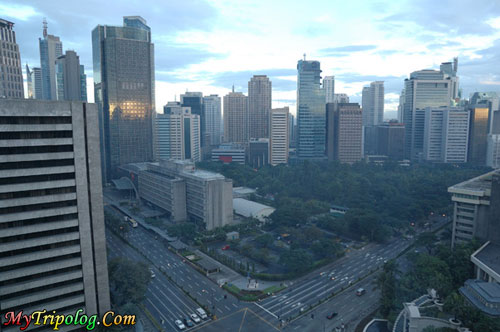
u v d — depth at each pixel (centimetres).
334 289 15000
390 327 11769
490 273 12481
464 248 15338
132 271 12862
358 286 15325
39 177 10238
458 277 13950
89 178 11056
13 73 15075
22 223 10138
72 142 10594
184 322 12456
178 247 19162
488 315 10462
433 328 9931
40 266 10456
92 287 11344
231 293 14588
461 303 10406
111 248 19525
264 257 17112
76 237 10938
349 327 12244
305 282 15638
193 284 15388
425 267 13788
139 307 13225
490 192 16725
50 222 10525
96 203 11256
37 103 9988
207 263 17150
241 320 12631
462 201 17638
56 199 10531
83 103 10712
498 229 15875
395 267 14538
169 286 15175
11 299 10094
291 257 16050
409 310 10738
